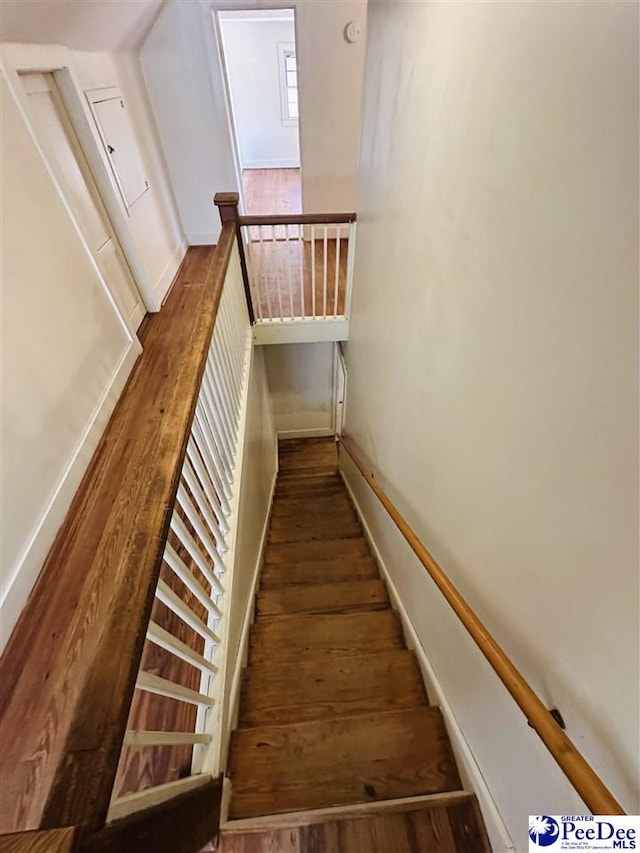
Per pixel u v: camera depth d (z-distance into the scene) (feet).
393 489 7.19
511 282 2.91
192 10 10.82
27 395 5.37
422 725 4.81
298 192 20.81
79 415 6.53
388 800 4.25
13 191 5.49
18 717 4.19
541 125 2.42
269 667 5.84
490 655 3.09
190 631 5.23
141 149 10.91
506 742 3.45
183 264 13.17
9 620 4.80
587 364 2.15
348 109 12.79
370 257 7.91
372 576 8.30
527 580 2.93
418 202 4.90
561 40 2.19
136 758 4.16
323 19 11.36
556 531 2.54
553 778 2.76
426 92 4.39
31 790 3.45
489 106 3.05
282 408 16.53
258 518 9.65
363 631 6.49
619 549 2.00
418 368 5.34
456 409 4.12
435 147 4.23
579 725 2.45
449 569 4.60
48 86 6.99
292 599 7.43
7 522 4.85
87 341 7.00
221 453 5.99
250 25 19.94
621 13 1.74
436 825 3.96
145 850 2.06
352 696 5.48
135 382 8.27
